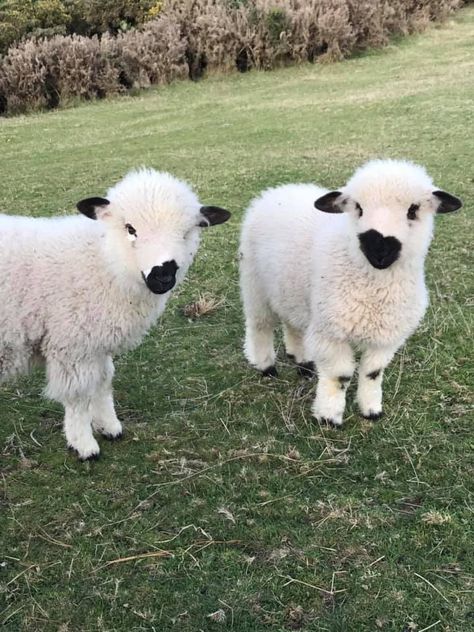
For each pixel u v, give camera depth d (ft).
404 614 3.31
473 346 5.56
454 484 4.13
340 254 4.47
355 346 4.77
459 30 22.50
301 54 20.71
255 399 5.18
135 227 3.95
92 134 15.10
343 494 4.10
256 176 10.44
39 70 19.67
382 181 4.23
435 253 7.34
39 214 9.53
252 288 5.42
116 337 4.39
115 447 4.70
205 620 3.33
